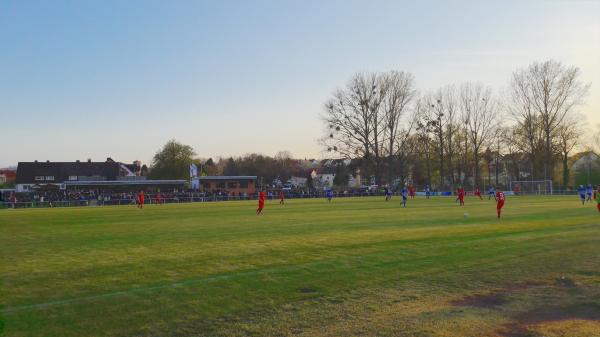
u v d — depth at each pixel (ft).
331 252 47.29
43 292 32.30
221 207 158.40
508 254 45.62
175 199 243.19
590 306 29.53
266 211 126.41
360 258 43.75
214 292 32.35
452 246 50.26
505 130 285.02
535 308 29.19
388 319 27.09
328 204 167.22
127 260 44.06
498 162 337.31
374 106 254.27
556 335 24.57
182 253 47.91
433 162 321.52
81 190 289.12
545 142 258.78
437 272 38.37
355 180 410.31
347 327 25.80
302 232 66.64
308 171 565.12
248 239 59.06
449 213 105.50
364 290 33.14
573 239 54.85
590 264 40.65
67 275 37.45
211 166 564.71
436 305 29.84
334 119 257.34
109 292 32.27
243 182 336.08
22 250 52.34
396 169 285.84
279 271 38.32
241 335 24.73
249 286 33.86
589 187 162.40
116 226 84.23
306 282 35.09
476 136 284.20
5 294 31.81
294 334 24.80
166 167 405.18
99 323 26.35
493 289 33.50
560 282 35.24
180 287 33.42
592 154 313.32
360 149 257.14
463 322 26.58
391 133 257.75
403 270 38.99
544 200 174.81
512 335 24.63
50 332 24.89
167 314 27.91
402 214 103.60
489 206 136.56
